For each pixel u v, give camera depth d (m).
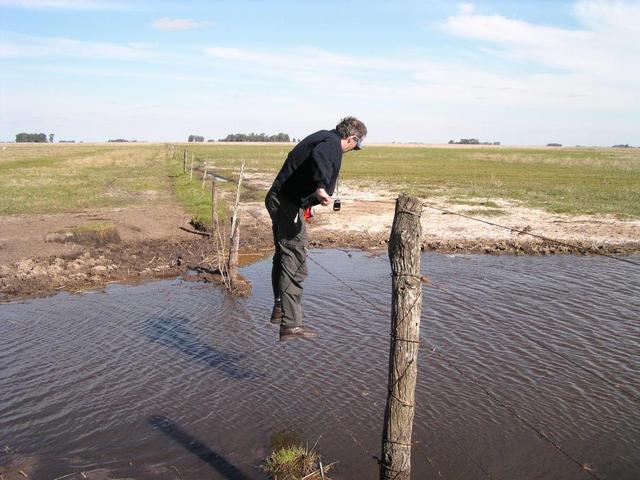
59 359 8.34
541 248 16.11
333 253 15.78
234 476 5.65
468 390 7.38
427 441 6.25
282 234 5.54
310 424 6.55
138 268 13.60
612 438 6.31
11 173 42.19
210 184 32.09
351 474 5.65
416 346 4.36
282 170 5.40
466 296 11.42
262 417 6.71
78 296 11.59
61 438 6.30
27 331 9.52
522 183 35.09
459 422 6.61
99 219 18.84
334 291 11.73
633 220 20.58
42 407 6.95
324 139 5.14
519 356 8.41
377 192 29.56
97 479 5.58
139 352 8.59
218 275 13.06
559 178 39.38
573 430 6.46
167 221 19.16
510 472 5.72
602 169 51.44
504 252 15.93
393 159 73.06
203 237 17.06
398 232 4.23
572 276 13.18
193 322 9.97
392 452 4.50
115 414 6.79
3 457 5.95
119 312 10.53
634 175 42.84
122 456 5.97
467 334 9.27
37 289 11.98
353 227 19.22
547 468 5.79
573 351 8.61
